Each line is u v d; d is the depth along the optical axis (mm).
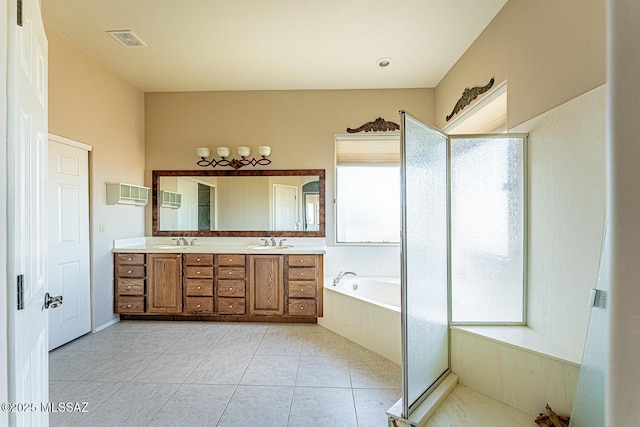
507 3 2258
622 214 361
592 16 1539
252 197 3938
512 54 2205
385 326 2596
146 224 3967
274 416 1826
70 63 2824
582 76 1602
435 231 1986
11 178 846
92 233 3119
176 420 1790
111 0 2266
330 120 3881
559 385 1609
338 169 3971
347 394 2053
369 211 3990
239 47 2900
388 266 3885
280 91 3900
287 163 3914
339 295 3117
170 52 2992
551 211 1836
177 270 3430
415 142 1784
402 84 3711
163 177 3967
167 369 2385
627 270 354
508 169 2096
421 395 1781
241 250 3436
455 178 2117
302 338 3004
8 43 841
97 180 3178
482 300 2111
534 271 1994
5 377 808
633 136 349
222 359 2555
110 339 2961
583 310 1605
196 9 2361
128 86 3654
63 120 2760
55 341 2725
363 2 2277
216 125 3938
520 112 2121
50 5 2314
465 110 2922
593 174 1539
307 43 2828
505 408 1773
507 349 1804
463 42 2803
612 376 367
